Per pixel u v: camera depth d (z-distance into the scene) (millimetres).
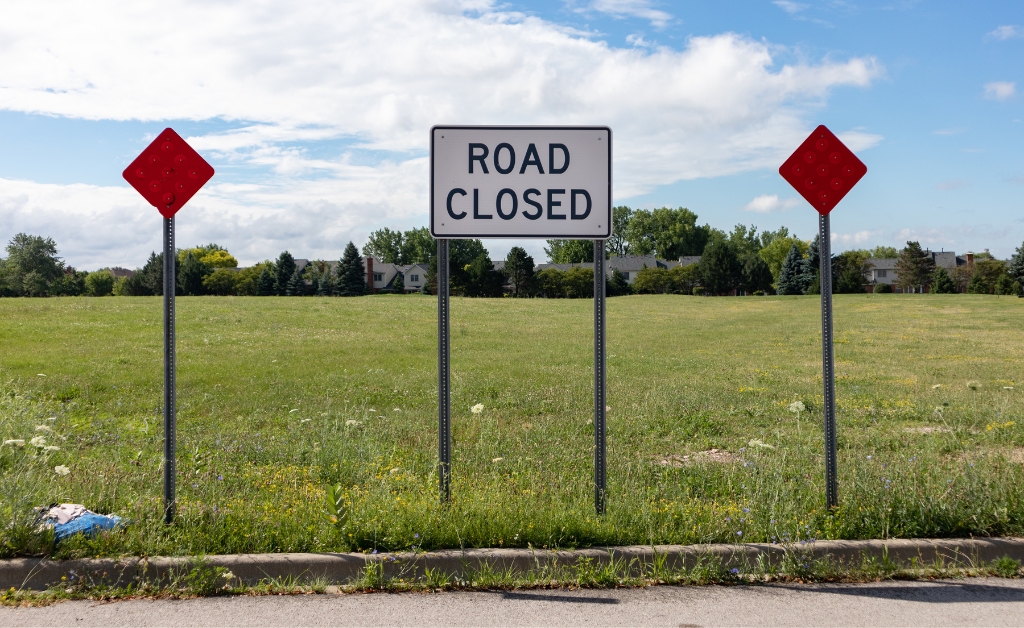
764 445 7352
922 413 10602
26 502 4516
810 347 25500
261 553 4348
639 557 4398
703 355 22391
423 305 44062
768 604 3951
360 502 5055
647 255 139500
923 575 4363
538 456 7527
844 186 5094
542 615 3795
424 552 4316
